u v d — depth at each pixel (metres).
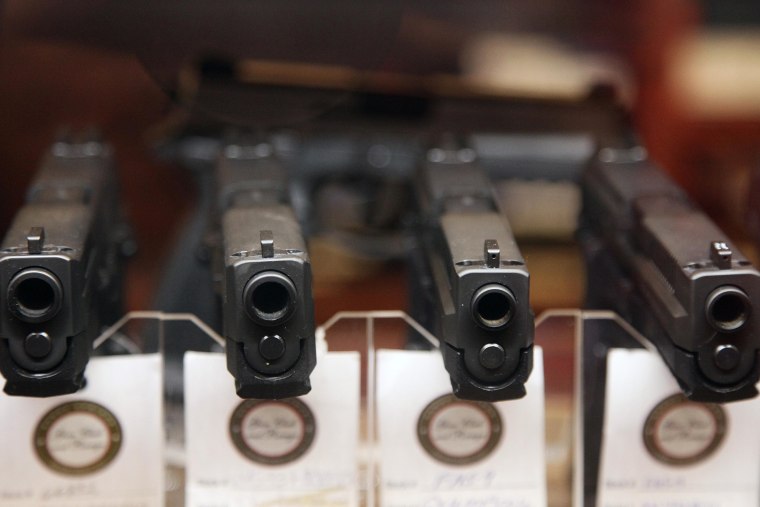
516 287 0.57
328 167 0.78
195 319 0.62
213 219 0.67
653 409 0.63
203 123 0.79
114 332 0.62
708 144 0.83
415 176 0.71
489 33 0.81
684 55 0.83
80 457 0.62
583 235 0.71
